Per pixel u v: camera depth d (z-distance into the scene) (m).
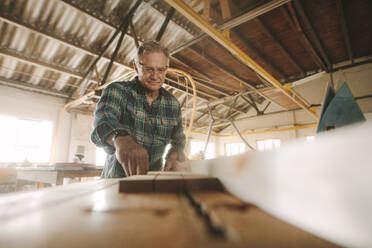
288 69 5.52
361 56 5.24
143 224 0.19
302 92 7.66
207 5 2.18
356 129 0.13
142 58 1.24
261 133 9.28
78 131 6.37
